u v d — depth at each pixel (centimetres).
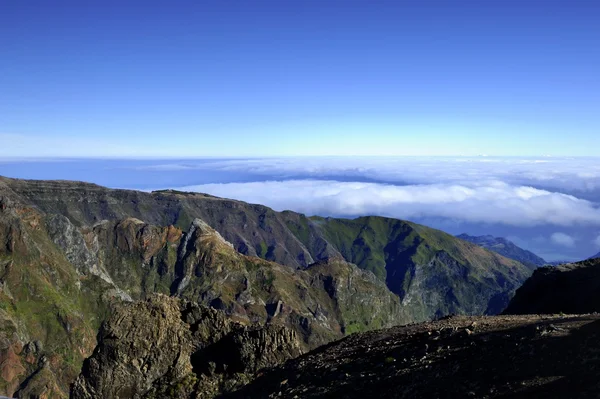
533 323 3000
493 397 2205
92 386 4122
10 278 19012
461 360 2692
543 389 2111
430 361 2816
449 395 2372
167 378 4112
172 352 4278
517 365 2400
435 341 3145
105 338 4288
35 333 17912
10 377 16000
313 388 3077
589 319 2745
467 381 2436
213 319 4522
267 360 4166
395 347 3294
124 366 4162
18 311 18188
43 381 15975
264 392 3378
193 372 4181
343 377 3066
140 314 4416
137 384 4116
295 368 3662
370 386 2795
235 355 4219
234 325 4541
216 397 3706
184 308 4616
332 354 3706
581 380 2069
